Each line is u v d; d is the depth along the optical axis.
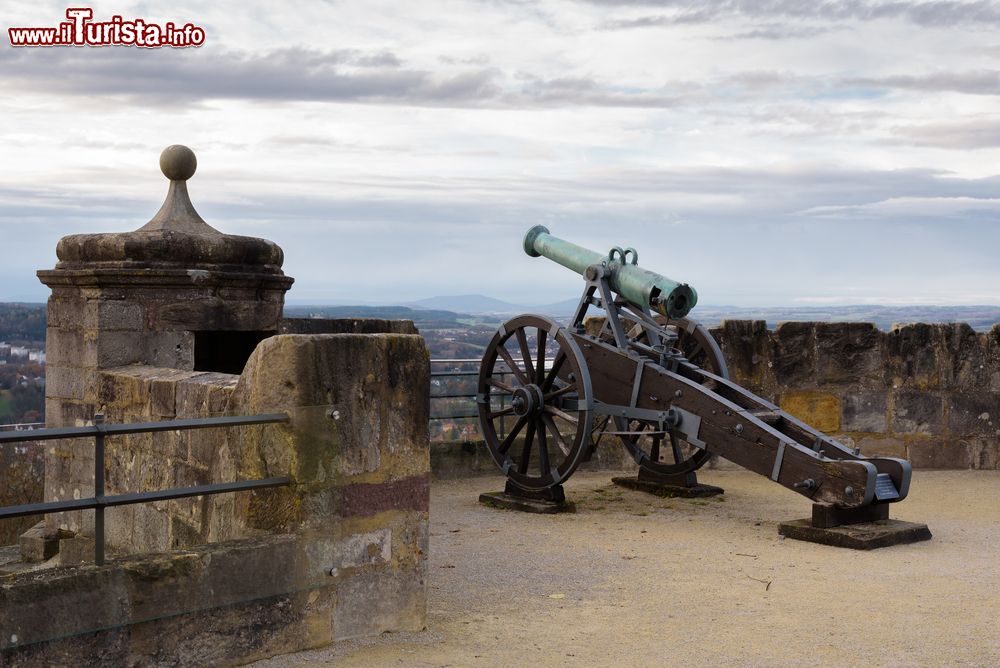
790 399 9.92
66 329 6.02
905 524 6.61
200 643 3.70
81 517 5.87
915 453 9.97
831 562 5.87
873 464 6.55
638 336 8.40
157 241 5.85
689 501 8.25
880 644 4.23
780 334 9.90
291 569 3.96
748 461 6.98
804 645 4.22
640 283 7.83
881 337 9.95
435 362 8.98
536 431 8.06
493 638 4.30
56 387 6.12
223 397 4.51
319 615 4.05
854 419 9.98
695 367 7.75
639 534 6.81
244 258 6.19
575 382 7.69
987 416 9.94
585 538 6.66
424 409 4.38
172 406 4.99
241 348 6.63
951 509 7.90
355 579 4.16
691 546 6.38
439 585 5.29
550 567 5.74
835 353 9.93
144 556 3.65
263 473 4.11
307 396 4.01
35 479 7.80
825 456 6.94
